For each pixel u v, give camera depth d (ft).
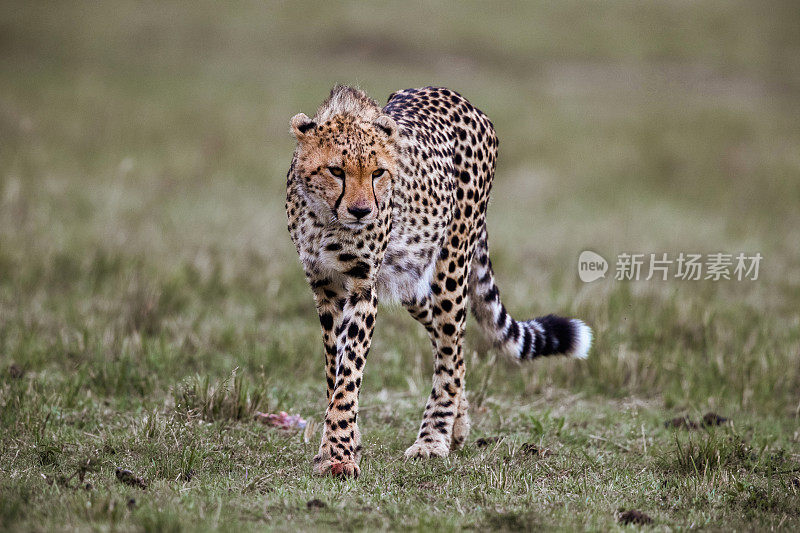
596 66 119.03
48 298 36.96
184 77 94.73
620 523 19.16
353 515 18.72
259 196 59.93
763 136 84.89
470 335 33.88
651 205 64.90
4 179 54.75
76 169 60.29
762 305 40.78
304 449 23.95
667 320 36.81
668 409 30.30
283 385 29.84
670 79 114.73
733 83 115.03
